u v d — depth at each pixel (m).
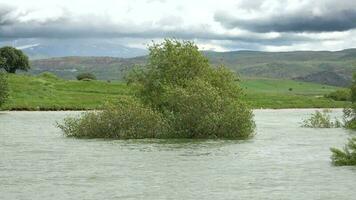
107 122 63.34
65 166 40.72
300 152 50.09
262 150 51.53
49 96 173.12
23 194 30.11
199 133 63.03
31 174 36.88
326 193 30.31
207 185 32.84
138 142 58.38
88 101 170.00
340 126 86.88
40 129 78.62
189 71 73.44
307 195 29.81
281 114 142.00
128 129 63.06
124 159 44.69
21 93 170.75
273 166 40.91
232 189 31.56
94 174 36.94
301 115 135.38
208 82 70.12
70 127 65.62
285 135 69.56
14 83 182.00
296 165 41.38
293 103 199.12
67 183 33.44
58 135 67.75
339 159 41.69
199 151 50.38
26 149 51.97
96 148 52.66
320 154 48.56
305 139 63.78
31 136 66.44
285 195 29.83
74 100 170.12
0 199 28.77
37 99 166.00
